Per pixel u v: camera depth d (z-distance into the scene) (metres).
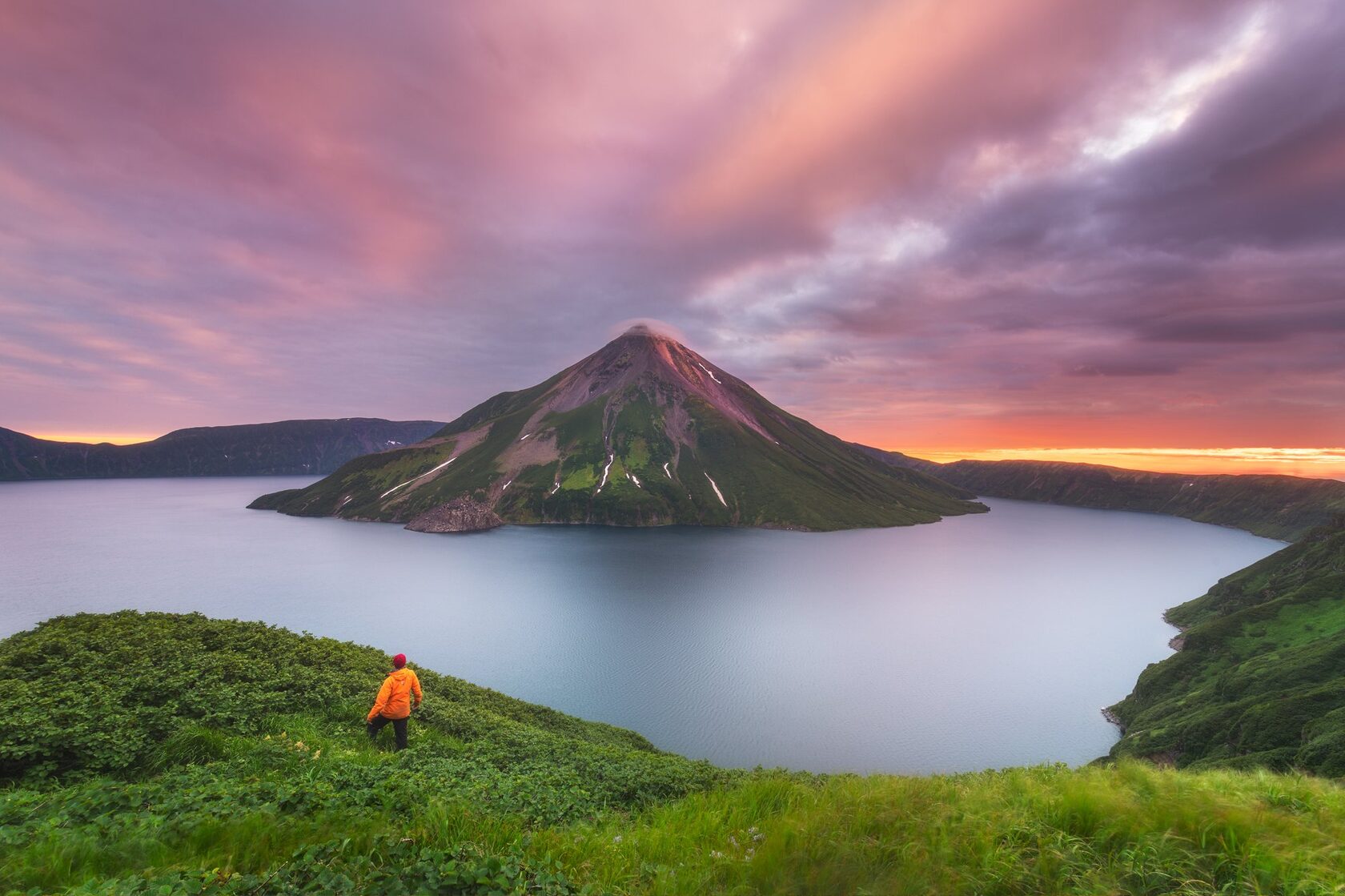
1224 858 8.52
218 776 13.27
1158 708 125.69
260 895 7.14
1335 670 118.12
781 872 8.69
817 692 129.38
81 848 7.98
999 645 172.88
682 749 101.44
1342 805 11.12
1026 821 9.71
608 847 9.77
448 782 14.73
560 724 39.84
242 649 26.38
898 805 11.01
